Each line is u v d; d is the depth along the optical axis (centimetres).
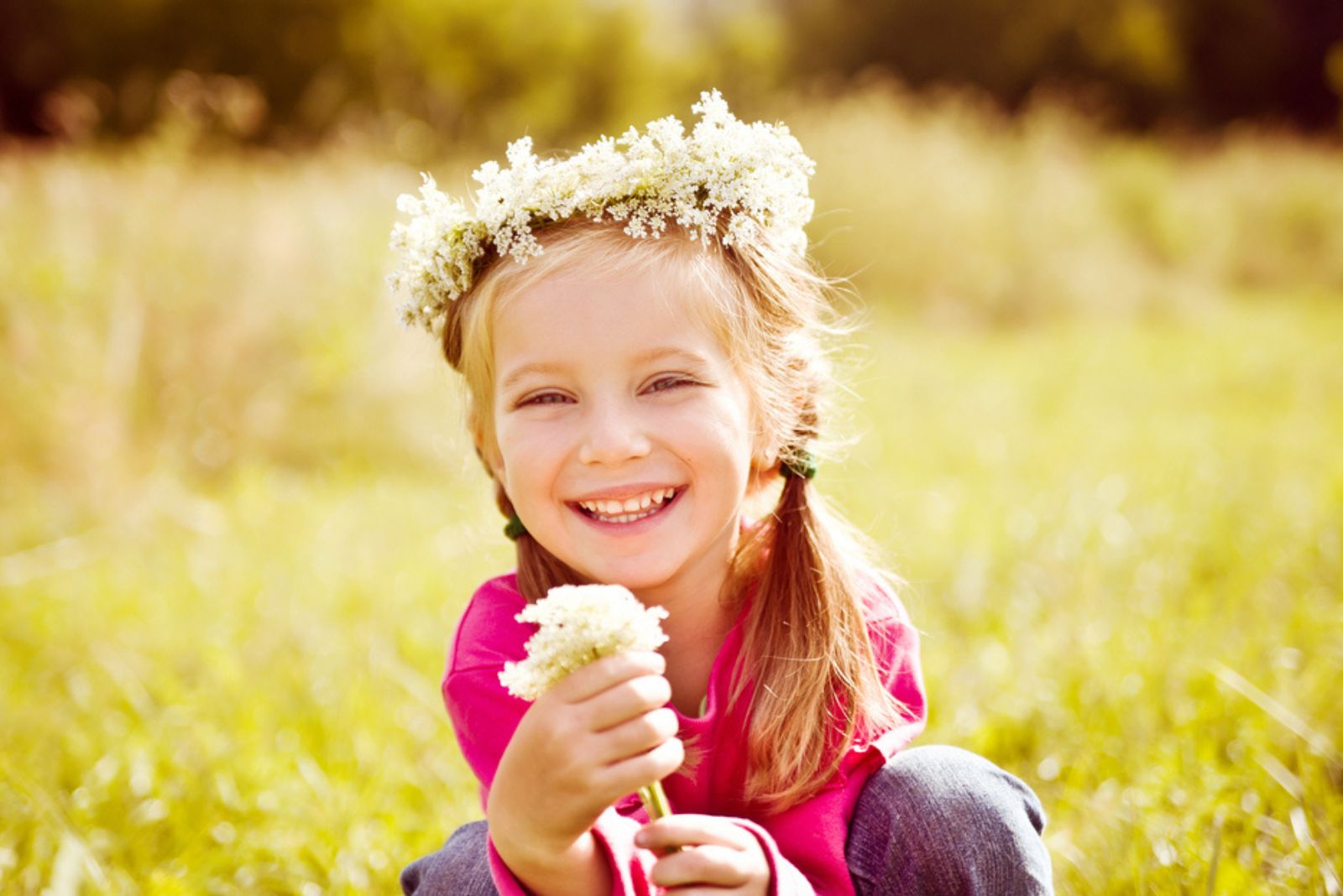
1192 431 578
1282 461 498
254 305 597
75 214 587
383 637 322
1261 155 1609
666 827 129
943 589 342
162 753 258
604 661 123
